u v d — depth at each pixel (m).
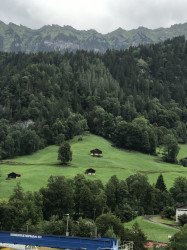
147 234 164.25
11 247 112.94
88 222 148.50
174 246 125.94
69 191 198.50
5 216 164.62
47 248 115.06
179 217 189.00
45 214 191.00
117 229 142.88
